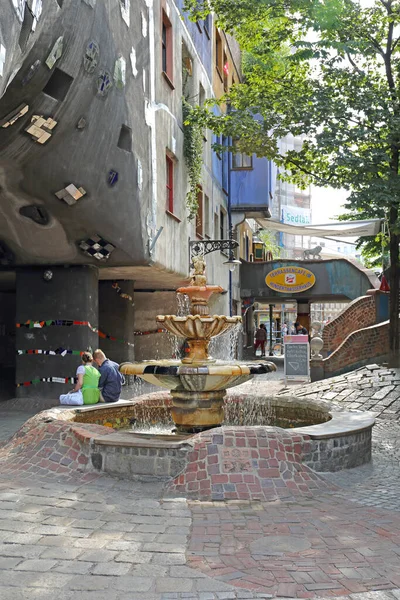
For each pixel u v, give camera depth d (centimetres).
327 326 2383
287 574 407
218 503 574
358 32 1590
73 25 895
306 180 1798
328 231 2606
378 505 575
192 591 380
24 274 1377
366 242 2584
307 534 487
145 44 1279
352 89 1520
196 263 871
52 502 564
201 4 1628
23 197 1137
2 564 418
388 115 1447
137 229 1264
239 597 373
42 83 907
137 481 643
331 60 1585
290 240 8638
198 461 622
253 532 491
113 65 1068
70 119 1020
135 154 1218
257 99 1669
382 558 438
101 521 513
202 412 805
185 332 816
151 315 2138
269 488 603
